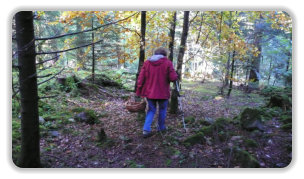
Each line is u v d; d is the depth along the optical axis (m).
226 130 3.88
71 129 4.39
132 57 6.30
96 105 6.55
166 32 6.36
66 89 7.20
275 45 11.41
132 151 3.50
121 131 4.35
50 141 3.84
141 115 5.01
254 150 3.22
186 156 3.25
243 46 6.93
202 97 8.45
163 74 4.02
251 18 7.32
